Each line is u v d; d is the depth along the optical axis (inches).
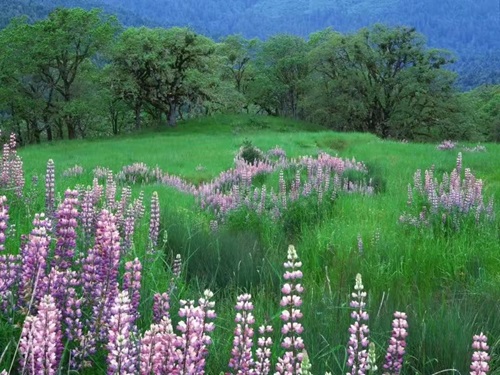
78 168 770.8
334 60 2628.0
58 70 2454.5
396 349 139.1
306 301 213.8
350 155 1027.9
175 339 107.4
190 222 361.4
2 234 156.5
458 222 368.5
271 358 149.5
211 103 2596.0
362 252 311.6
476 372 124.7
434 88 2342.5
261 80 3161.9
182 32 2348.7
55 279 146.6
